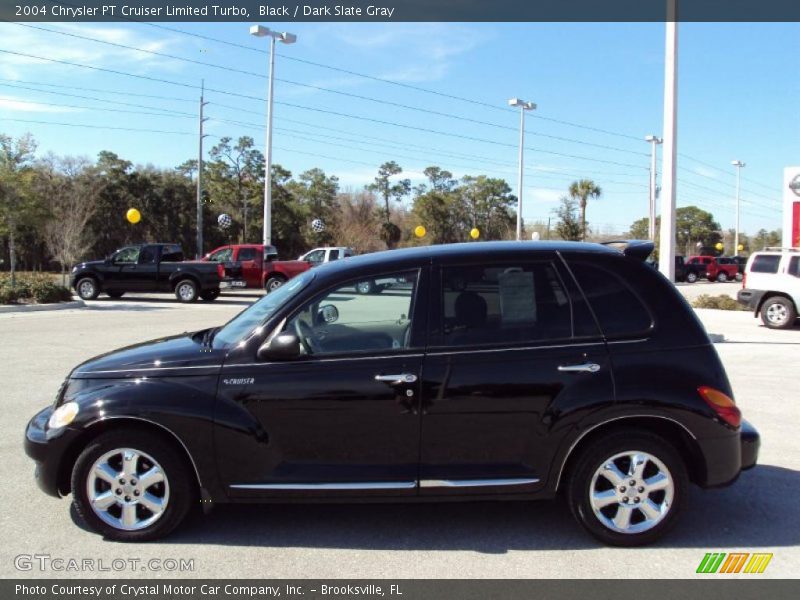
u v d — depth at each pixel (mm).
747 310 21000
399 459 4020
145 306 21188
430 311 4117
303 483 3998
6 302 19344
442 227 68375
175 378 4059
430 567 3770
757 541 4137
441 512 4594
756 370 10117
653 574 3699
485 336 4078
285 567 3770
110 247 52312
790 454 5863
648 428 4055
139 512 4109
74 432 4012
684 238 94062
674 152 13297
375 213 69062
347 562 3830
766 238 103875
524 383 3969
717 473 4051
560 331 4090
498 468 4016
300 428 4012
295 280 4812
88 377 4195
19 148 20281
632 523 4031
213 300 24141
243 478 4023
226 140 58156
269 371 4023
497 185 71562
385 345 4086
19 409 7184
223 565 3791
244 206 57656
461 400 3971
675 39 13148
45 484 4125
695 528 4324
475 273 4176
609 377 3979
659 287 4211
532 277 4180
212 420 3977
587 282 4180
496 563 3822
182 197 55906
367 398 3980
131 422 4047
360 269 4238
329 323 4176
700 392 3988
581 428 3961
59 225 36625
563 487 4168
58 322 15727
